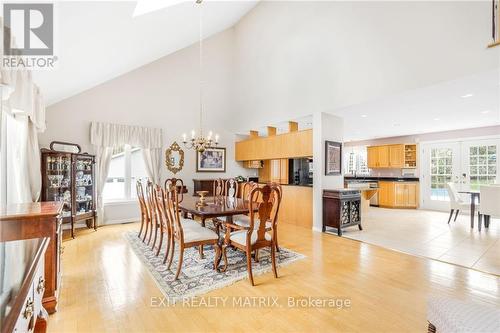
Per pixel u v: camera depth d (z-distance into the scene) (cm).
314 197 462
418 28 321
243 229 284
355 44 396
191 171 617
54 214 188
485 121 547
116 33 311
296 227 484
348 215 443
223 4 489
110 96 508
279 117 546
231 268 279
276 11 555
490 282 245
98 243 370
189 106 618
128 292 224
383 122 555
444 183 684
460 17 285
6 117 253
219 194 486
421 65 318
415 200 730
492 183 602
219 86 671
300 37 497
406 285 239
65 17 215
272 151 576
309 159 635
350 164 905
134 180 543
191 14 437
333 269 277
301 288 233
